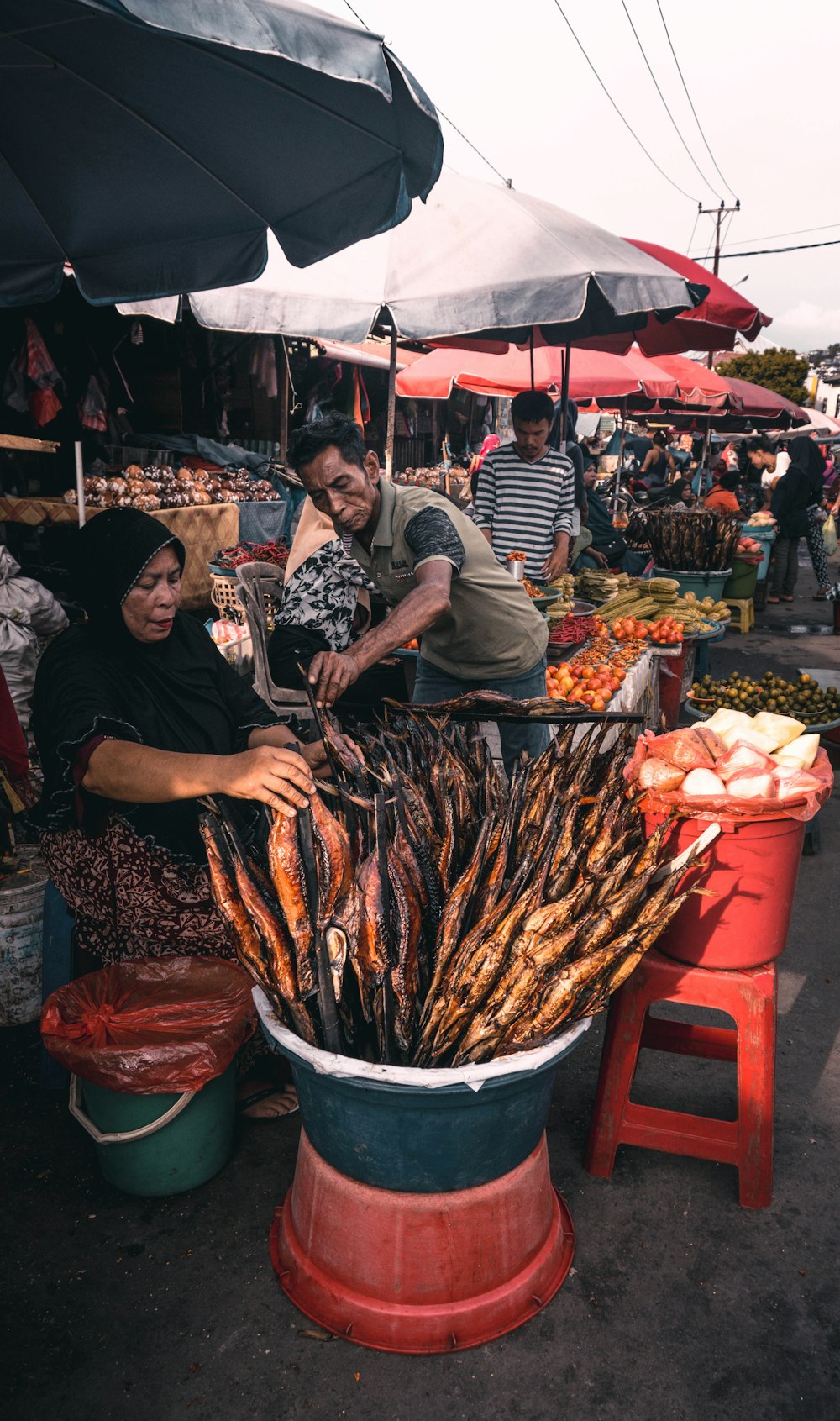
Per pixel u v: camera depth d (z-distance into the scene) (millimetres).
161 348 7875
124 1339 1755
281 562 5594
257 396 9430
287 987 1602
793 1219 2100
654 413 17094
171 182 2318
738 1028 2068
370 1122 1588
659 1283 1912
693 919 2023
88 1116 2068
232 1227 2037
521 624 2975
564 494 4828
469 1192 1689
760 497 17125
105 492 5930
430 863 1710
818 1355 1753
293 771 1549
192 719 2174
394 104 1773
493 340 5566
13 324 5914
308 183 2205
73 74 1899
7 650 3656
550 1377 1692
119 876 2135
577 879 1769
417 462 14195
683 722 6484
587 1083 2600
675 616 6117
